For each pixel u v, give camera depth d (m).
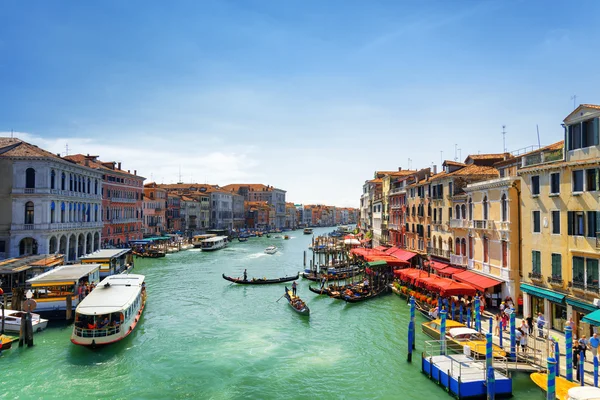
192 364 20.73
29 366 20.12
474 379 16.38
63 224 44.31
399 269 39.19
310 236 131.12
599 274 18.89
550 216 21.95
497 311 26.42
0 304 26.70
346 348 22.83
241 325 27.44
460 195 32.88
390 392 17.39
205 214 115.06
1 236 40.69
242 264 58.47
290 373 19.62
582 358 15.53
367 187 79.19
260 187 161.12
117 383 18.56
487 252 28.81
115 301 24.02
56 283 26.84
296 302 31.28
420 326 26.20
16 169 40.97
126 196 70.06
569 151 20.70
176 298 35.62
